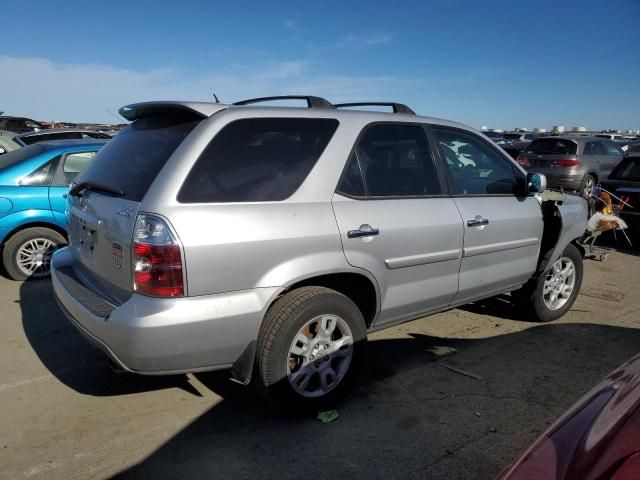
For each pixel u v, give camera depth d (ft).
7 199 18.35
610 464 4.54
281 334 9.59
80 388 11.60
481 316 16.58
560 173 42.52
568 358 13.52
